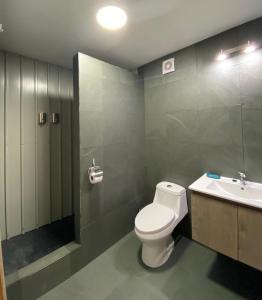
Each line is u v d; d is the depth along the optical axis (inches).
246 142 68.6
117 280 66.5
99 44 75.9
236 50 66.5
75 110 72.6
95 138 76.6
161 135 95.1
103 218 81.0
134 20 61.1
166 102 91.5
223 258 75.6
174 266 72.0
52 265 63.5
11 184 82.7
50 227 92.0
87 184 74.2
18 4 51.8
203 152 80.2
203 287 62.7
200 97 79.4
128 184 93.0
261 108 64.6
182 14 59.3
